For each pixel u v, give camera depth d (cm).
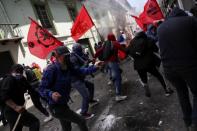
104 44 570
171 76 296
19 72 386
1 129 742
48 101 335
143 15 933
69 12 2077
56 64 329
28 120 378
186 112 302
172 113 415
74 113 347
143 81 523
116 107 543
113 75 576
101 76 1148
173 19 284
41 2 1698
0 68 1268
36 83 995
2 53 1292
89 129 460
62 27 1870
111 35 566
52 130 543
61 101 331
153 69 501
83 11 698
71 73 350
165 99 493
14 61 1345
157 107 464
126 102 557
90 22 702
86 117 514
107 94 707
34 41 609
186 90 304
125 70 1077
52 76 320
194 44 269
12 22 1399
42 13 1697
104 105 588
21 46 1410
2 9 1349
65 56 331
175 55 278
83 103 510
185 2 1088
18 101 368
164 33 286
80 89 500
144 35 498
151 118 424
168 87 508
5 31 1330
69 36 1905
